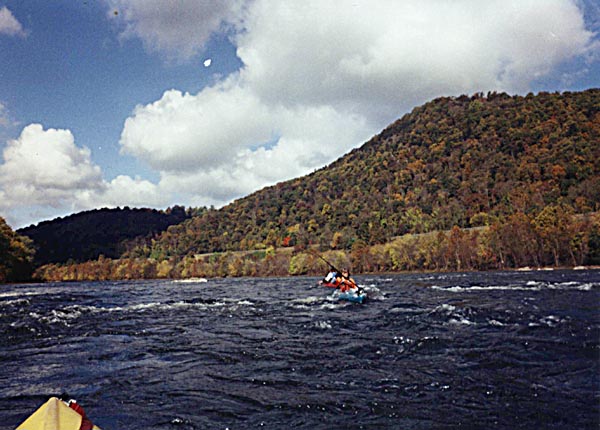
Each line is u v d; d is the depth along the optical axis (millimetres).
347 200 150125
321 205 156500
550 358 8039
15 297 29031
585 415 5383
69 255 140875
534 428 5066
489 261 73688
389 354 8695
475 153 137500
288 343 10039
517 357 8164
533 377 6961
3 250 68125
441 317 13203
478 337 10008
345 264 85438
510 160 122000
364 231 105062
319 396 6270
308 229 134375
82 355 9414
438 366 7727
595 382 6617
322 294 25422
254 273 95688
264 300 22297
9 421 5648
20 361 8977
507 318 12594
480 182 119688
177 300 23734
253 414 5621
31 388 7004
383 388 6574
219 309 18188
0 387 7129
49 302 23703
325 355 8734
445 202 119875
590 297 18391
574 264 65312
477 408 5707
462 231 82750
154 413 5715
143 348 9961
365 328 11844
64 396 6547
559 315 12969
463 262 75625
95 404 6125
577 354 8250
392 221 115250
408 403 5926
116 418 5574
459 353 8594
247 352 9195
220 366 8102
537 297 18984
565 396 6062
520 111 151250
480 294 21719
